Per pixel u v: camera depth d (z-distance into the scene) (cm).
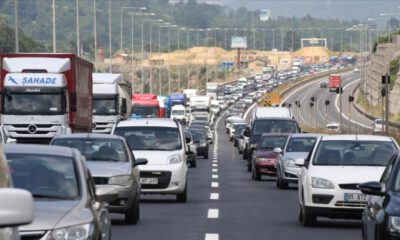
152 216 4878
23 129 9362
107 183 4378
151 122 6122
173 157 5766
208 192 6825
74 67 9662
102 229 2652
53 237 2272
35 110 9369
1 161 1376
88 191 2581
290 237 4000
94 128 11988
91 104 11044
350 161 4634
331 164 4606
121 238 3872
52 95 9406
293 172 7106
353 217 4419
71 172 2606
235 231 4197
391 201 2723
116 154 4697
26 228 2262
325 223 4622
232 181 8344
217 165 11781
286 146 7419
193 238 3903
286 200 6091
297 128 10788
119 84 12662
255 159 8450
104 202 2800
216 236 3981
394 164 2956
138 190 4572
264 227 4394
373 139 4797
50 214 2327
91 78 11012
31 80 9412
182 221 4619
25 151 2669
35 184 2527
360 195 4366
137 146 5906
